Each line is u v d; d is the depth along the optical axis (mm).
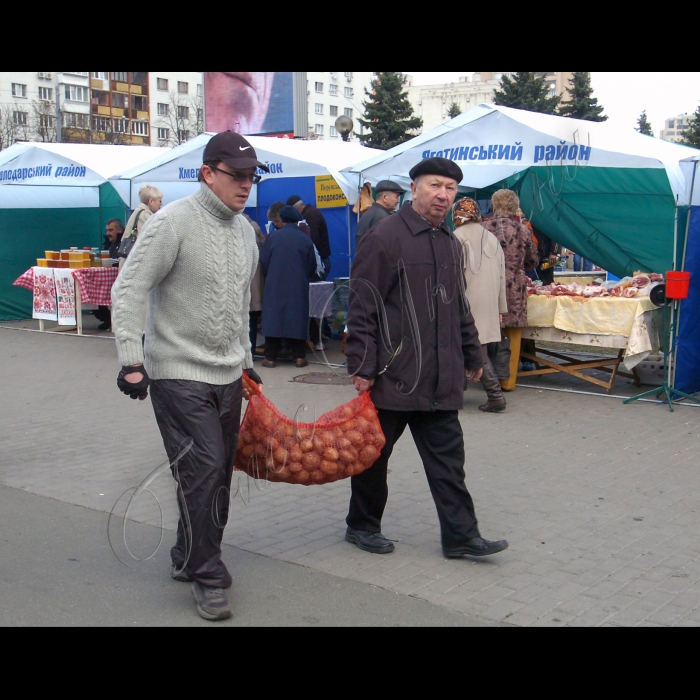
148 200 10016
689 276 7586
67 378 9531
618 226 10164
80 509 5172
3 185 14406
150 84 84938
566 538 4617
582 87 36812
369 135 45844
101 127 78625
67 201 15172
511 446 6547
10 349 11617
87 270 12703
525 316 8117
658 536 4637
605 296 8086
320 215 11531
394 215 4137
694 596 3852
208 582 3623
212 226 3576
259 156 11523
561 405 7957
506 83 36406
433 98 108000
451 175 4043
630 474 5797
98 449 6590
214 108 23234
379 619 3629
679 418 7379
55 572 4156
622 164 7762
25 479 5816
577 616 3646
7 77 73812
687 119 38594
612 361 8438
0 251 14508
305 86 21578
